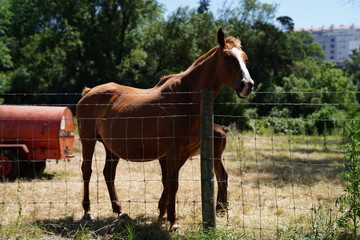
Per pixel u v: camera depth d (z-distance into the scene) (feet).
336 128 71.15
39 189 22.86
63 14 104.22
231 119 77.05
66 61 104.12
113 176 17.83
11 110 26.76
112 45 101.14
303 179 28.25
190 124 15.07
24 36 114.62
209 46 107.14
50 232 14.12
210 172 13.48
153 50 104.83
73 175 28.53
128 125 16.17
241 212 18.03
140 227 14.83
